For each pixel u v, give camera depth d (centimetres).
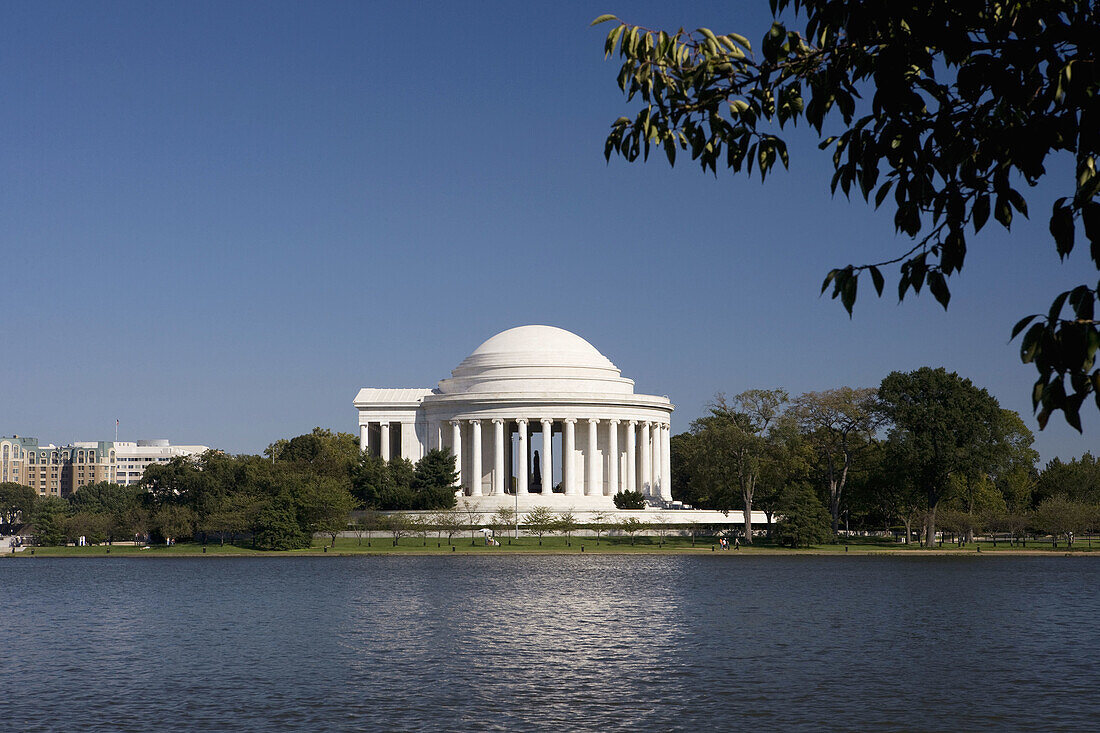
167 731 4556
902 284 1970
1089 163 1709
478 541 18288
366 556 16800
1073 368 1609
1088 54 1662
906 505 18938
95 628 8150
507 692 5369
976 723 4684
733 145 2302
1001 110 1883
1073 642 7144
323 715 4853
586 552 16988
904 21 1838
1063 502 19200
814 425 18475
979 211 1867
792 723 4681
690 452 19925
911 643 7075
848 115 2003
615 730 4559
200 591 11175
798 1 1964
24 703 5178
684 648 6850
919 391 16938
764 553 16900
